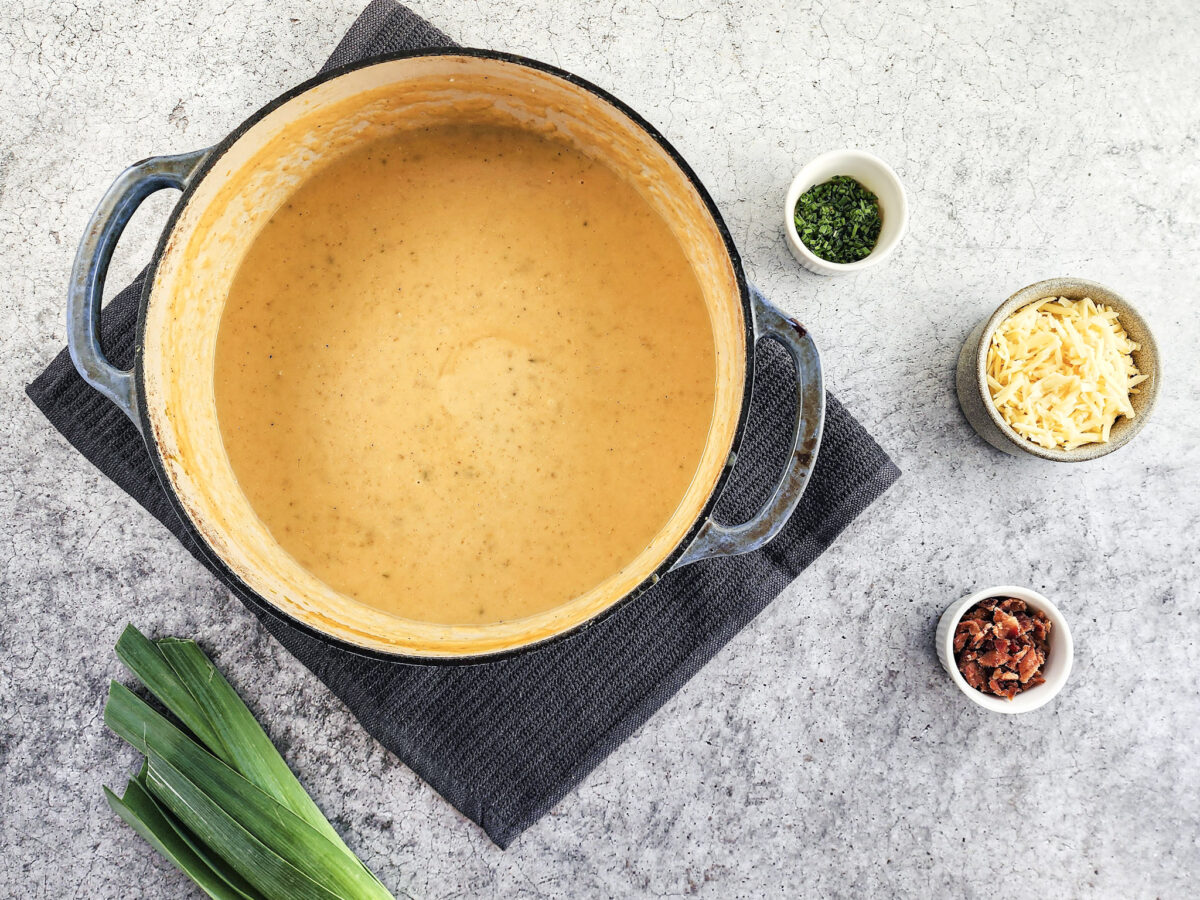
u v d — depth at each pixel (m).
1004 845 0.60
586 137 0.53
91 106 0.61
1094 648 0.60
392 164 0.54
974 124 0.61
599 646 0.58
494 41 0.61
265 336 0.54
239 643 0.60
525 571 0.53
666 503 0.53
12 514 0.60
